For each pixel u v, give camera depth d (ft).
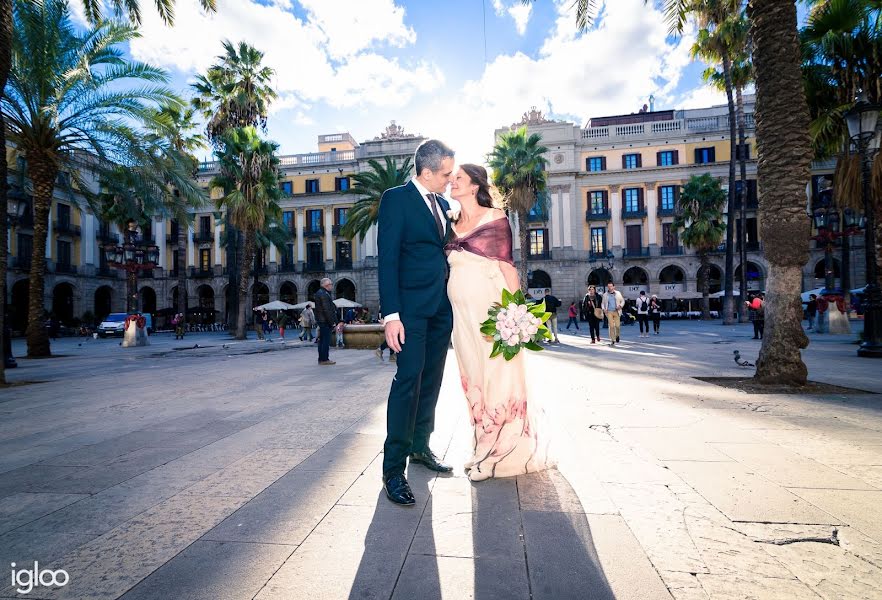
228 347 45.65
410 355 6.77
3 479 7.31
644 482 6.68
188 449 8.87
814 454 7.83
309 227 121.90
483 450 7.18
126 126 37.86
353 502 6.16
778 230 14.66
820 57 29.27
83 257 103.60
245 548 4.96
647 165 112.68
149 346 50.90
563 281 112.78
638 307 46.16
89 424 11.28
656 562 4.55
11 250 87.20
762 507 5.79
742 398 12.86
